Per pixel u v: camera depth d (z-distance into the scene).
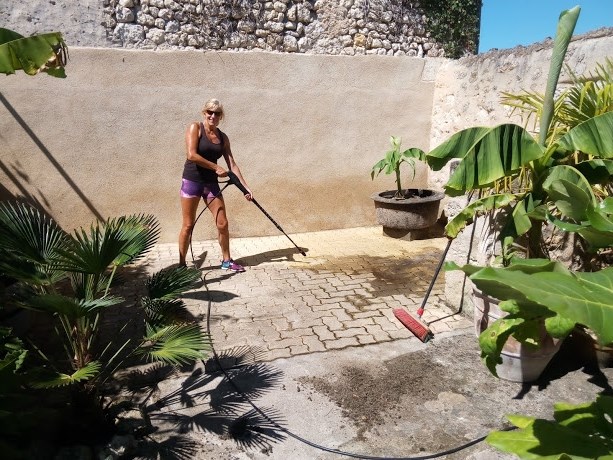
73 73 5.23
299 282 4.75
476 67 5.64
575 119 3.02
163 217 5.89
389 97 6.50
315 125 6.25
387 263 5.34
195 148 4.55
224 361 3.19
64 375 2.09
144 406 2.70
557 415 1.93
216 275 4.95
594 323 1.24
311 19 6.95
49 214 5.46
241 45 6.58
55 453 2.22
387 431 2.49
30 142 5.25
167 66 5.52
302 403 2.72
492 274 1.31
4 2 5.39
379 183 6.76
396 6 7.52
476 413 2.63
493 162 2.51
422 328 3.46
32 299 2.10
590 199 2.23
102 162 5.53
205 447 2.37
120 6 5.88
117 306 4.13
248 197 4.89
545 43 4.55
